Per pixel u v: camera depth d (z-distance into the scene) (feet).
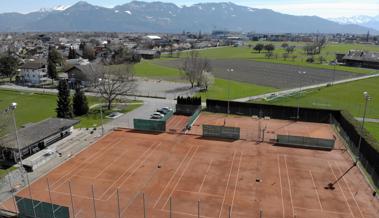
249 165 151.74
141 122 199.41
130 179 137.80
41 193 126.82
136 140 183.32
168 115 225.97
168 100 274.36
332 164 153.69
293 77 394.32
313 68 476.13
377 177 137.69
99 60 480.64
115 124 211.00
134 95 286.87
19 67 404.16
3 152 155.22
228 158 159.63
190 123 209.56
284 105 238.48
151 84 344.49
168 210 115.24
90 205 118.21
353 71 444.55
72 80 331.36
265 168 148.66
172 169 147.33
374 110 244.83
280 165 152.15
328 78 384.47
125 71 306.35
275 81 366.43
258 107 232.94
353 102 267.18
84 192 127.34
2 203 120.16
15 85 344.08
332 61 555.28
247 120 223.51
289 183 134.92
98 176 140.46
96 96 286.05
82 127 204.85
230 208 116.47
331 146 172.86
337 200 122.62
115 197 123.75
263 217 111.34
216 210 115.24
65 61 433.89
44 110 246.06
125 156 161.38
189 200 121.60
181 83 349.82
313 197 124.47
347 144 178.70
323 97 283.79
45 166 150.51
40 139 164.55
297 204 119.55
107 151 167.63
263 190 129.08
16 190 129.18
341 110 211.61
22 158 156.87
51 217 106.22
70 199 122.42
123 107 251.60
